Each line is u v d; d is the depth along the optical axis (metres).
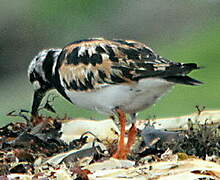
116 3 35.81
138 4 36.16
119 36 35.41
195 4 37.12
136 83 10.60
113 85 10.84
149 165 9.31
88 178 8.97
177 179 8.56
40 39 33.78
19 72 30.52
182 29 35.38
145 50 10.98
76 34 34.56
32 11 34.34
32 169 9.88
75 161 10.23
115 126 12.70
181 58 30.77
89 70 11.07
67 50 11.61
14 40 33.09
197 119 13.12
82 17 34.97
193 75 25.73
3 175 9.37
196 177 8.59
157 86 10.53
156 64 10.48
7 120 21.55
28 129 12.40
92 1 35.41
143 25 35.69
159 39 34.72
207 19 35.88
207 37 33.22
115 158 10.41
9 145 11.34
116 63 10.83
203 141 10.76
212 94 21.86
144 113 19.27
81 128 12.55
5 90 27.56
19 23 33.88
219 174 8.82
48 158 10.72
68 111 20.53
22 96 26.47
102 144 11.23
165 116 18.59
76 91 11.42
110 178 8.88
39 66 13.04
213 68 26.80
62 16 34.59
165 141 11.16
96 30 35.00
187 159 9.54
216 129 11.45
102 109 11.33
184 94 21.84
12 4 34.25
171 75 10.21
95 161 10.34
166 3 36.38
